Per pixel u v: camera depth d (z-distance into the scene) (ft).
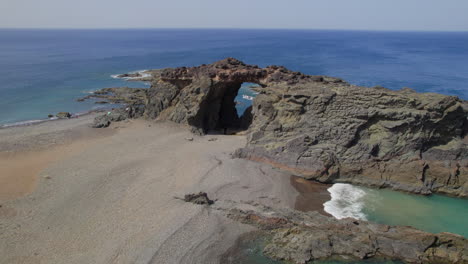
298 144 146.41
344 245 99.66
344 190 137.39
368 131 142.72
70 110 261.44
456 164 135.03
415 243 99.25
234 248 100.12
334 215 119.75
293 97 152.15
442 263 96.94
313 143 146.00
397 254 98.43
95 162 155.33
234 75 189.26
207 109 207.21
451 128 137.59
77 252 94.94
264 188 132.36
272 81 178.81
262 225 108.47
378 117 140.36
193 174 139.95
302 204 126.11
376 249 99.35
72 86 339.36
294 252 97.81
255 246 101.45
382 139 140.15
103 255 93.09
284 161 148.05
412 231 103.04
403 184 136.26
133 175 140.77
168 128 205.67
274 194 129.08
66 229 105.19
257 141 156.87
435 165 136.36
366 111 139.54
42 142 184.65
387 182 138.00
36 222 108.99
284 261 96.43
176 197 121.80
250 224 109.29
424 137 136.87
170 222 106.83
